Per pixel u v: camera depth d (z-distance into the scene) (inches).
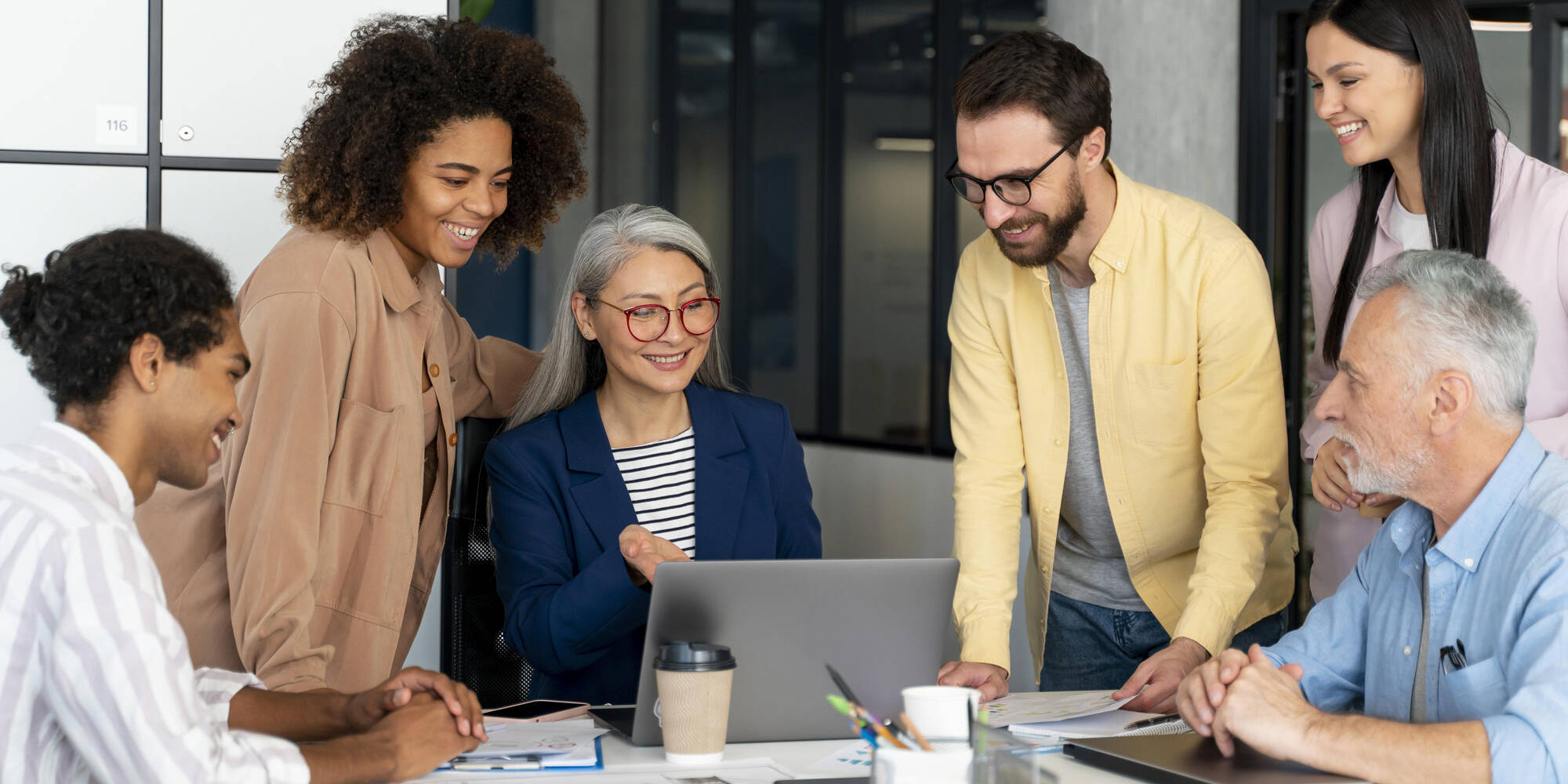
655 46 324.2
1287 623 97.3
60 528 48.3
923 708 52.2
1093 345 90.7
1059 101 80.5
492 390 99.3
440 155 79.7
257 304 74.4
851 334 261.0
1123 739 64.6
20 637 47.9
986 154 81.7
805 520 93.2
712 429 89.0
